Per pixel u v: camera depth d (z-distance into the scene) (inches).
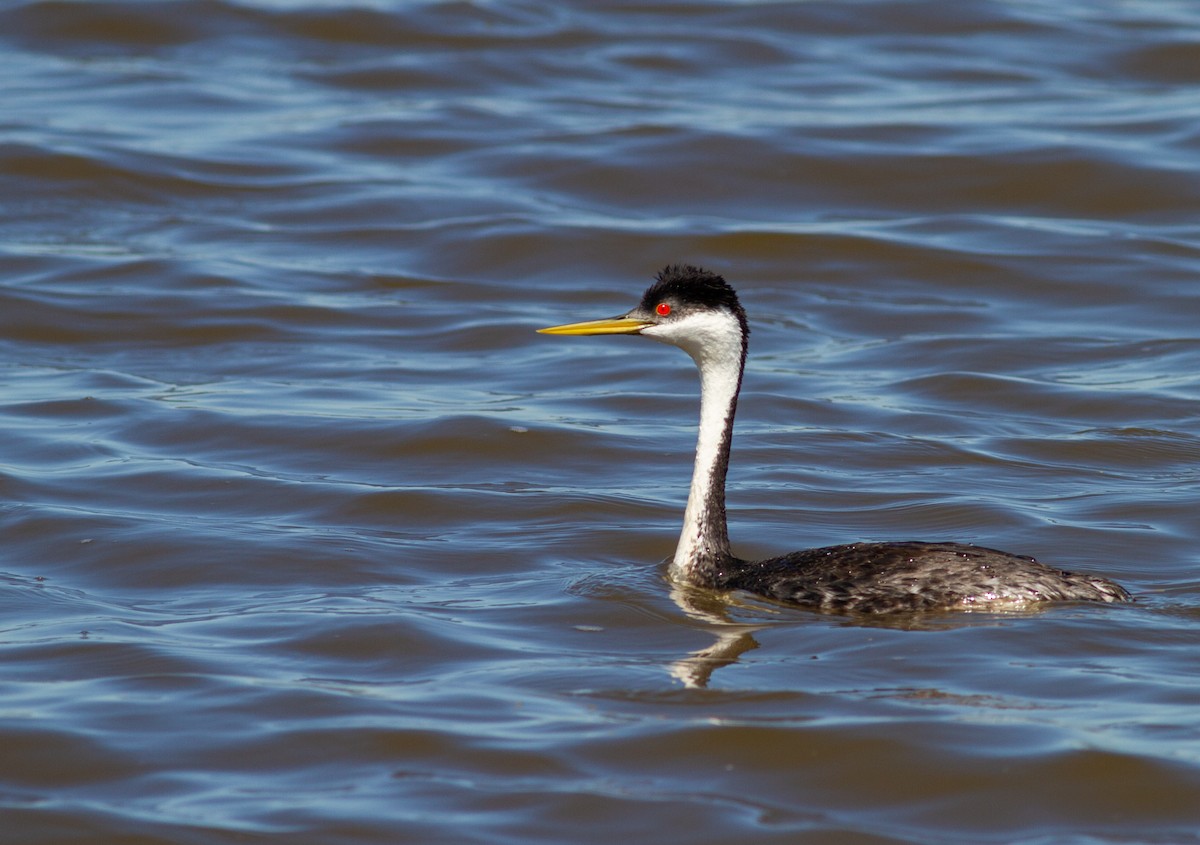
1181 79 1200.8
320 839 356.2
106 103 1146.7
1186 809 367.9
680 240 946.1
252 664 446.9
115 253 927.7
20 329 818.8
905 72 1219.9
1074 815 366.6
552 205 1009.5
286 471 634.2
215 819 364.2
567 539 560.1
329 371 773.9
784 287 908.0
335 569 528.7
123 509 586.6
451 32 1275.8
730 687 425.7
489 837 357.7
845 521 581.0
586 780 380.2
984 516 578.2
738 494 608.4
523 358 801.6
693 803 370.9
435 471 639.8
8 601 499.8
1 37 1250.6
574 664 444.8
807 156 1055.6
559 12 1330.0
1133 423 696.4
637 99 1167.6
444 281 916.0
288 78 1205.1
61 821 363.6
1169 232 965.2
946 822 365.4
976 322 850.8
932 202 1008.2
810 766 386.0
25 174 1017.5
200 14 1275.8
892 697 417.4
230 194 1017.5
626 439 677.9
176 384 751.1
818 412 715.4
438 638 463.5
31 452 649.6
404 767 386.6
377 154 1081.4
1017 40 1275.8
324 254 946.1
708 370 504.1
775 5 1338.6
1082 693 417.7
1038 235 962.1
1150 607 476.1
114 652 454.3
